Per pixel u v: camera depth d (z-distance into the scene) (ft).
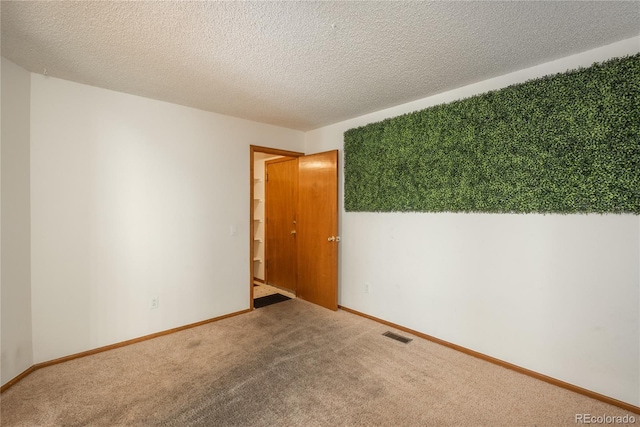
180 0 4.85
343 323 10.87
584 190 6.48
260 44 6.29
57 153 7.99
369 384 7.11
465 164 8.42
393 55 6.79
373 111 10.98
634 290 6.12
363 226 11.53
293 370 7.71
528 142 7.25
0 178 6.78
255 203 17.43
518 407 6.32
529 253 7.44
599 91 6.26
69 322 8.23
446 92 9.00
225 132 11.43
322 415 6.08
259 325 10.71
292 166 14.88
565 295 6.95
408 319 10.09
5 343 6.87
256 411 6.19
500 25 5.65
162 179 9.87
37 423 5.82
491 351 8.14
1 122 6.80
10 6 4.99
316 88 8.75
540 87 7.04
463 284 8.67
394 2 4.95
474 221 8.40
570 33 5.91
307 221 13.29
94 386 7.00
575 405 6.38
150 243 9.66
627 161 6.00
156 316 9.80
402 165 9.99
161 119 9.82
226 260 11.51
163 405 6.36
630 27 5.70
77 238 8.34
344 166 12.21
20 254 7.30
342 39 6.10
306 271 13.42
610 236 6.34
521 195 7.39
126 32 5.82
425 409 6.25
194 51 6.58
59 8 5.06
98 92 8.60
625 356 6.25
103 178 8.75
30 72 7.56
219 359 8.27
